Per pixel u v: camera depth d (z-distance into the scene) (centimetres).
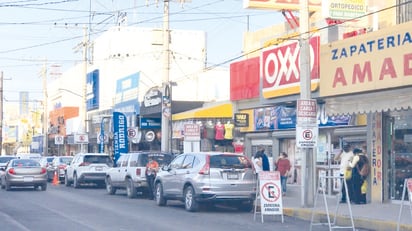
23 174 3181
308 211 1956
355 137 2333
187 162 2158
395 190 2105
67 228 1634
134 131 3716
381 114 2130
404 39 1797
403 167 2073
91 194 2970
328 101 2138
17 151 9075
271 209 1814
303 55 2067
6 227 1656
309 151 2083
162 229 1622
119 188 2909
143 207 2272
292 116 2619
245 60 2919
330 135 2438
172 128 3638
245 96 2914
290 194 2597
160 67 5212
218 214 2042
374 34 1905
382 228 1666
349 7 2214
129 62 5203
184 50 5312
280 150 2778
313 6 2622
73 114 6219
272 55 2534
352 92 1986
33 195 2862
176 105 4075
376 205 2067
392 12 2189
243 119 2944
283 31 2934
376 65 1891
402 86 1805
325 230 1652
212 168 2036
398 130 2091
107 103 5278
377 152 2141
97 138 5209
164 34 3203
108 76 5281
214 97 4631
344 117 2327
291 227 1711
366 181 2167
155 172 2600
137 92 4475
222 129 3234
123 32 5212
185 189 2122
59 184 3922
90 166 3403
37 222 1772
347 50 2012
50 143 7125
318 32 2325
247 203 2147
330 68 2088
